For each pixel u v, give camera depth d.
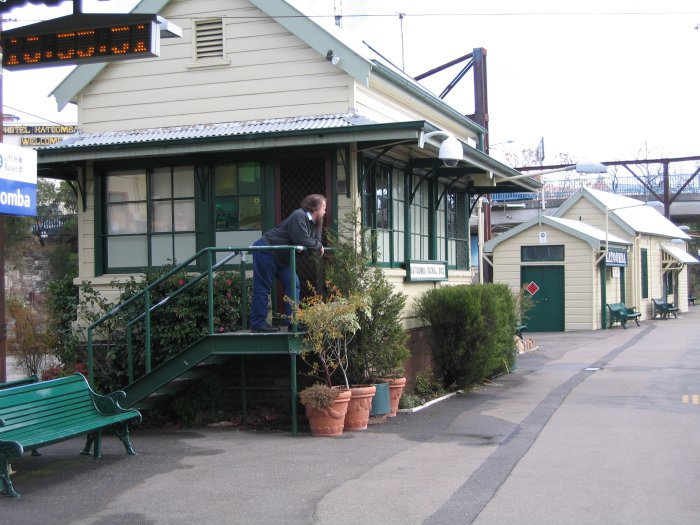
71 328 11.97
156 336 10.66
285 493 7.22
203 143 11.07
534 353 20.66
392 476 7.78
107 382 10.90
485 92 23.03
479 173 15.00
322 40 11.90
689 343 22.83
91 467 8.31
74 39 9.06
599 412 11.41
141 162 12.24
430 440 9.49
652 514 6.58
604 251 29.11
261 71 12.37
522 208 40.88
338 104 11.99
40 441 7.40
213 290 10.57
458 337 13.10
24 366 16.38
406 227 13.22
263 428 10.43
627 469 8.06
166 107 12.77
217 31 12.60
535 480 7.62
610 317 29.73
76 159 11.55
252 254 10.91
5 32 9.17
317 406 9.66
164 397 10.97
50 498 7.14
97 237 12.39
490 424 10.51
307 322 9.55
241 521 6.45
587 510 6.68
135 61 12.94
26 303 19.98
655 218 39.28
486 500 6.96
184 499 7.07
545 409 11.69
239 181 11.89
